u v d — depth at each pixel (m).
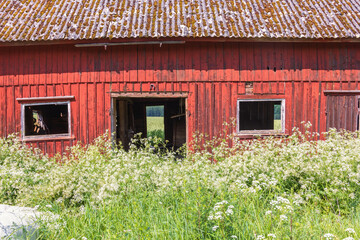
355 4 9.88
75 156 7.61
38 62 8.70
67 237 3.56
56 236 3.64
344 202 4.35
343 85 8.98
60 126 13.23
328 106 8.94
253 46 8.80
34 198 4.59
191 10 9.26
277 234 3.11
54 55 8.71
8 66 8.71
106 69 8.68
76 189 4.65
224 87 8.74
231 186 4.34
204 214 3.49
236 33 8.12
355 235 3.25
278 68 8.83
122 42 8.28
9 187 4.88
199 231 3.27
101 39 8.11
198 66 8.68
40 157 8.58
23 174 5.11
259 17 8.98
